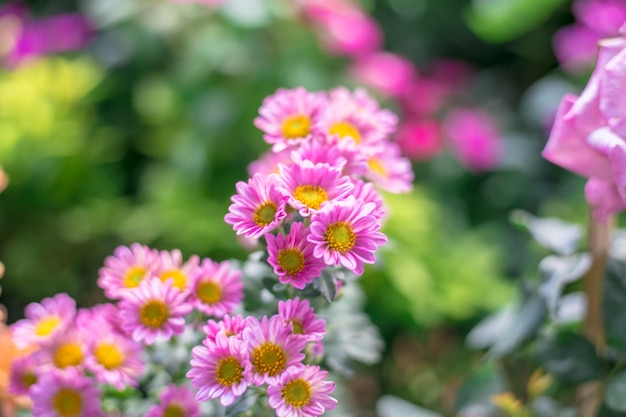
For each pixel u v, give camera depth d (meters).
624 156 0.59
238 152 1.38
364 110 0.66
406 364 1.40
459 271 1.28
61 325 0.65
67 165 1.35
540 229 0.76
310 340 0.55
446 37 1.98
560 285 0.70
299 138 0.61
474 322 1.33
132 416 0.66
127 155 1.61
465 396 0.83
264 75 1.34
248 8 1.31
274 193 0.55
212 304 0.61
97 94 1.53
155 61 1.52
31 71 1.48
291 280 0.54
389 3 1.88
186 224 1.27
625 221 1.25
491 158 1.58
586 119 0.62
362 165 0.60
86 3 1.76
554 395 0.79
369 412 1.25
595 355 0.70
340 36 1.36
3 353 0.67
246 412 0.60
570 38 1.49
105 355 0.63
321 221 0.54
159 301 0.60
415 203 1.30
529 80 2.03
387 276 1.19
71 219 1.36
